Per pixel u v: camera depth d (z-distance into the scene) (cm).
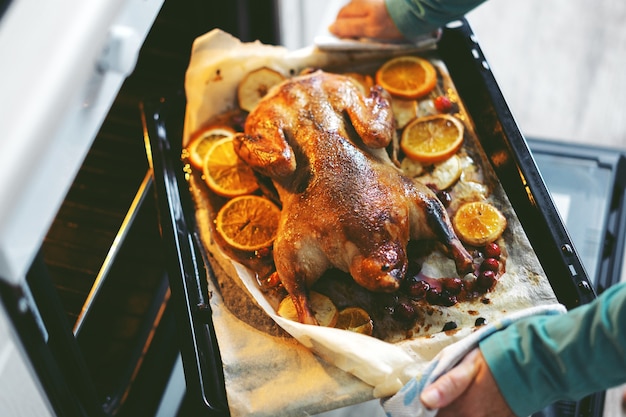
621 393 141
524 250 105
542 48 183
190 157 116
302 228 101
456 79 121
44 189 80
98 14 81
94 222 118
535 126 173
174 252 106
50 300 89
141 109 118
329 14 169
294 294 101
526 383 89
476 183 111
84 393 97
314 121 106
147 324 120
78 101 82
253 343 101
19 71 78
